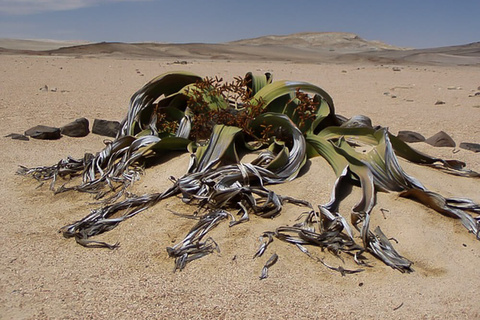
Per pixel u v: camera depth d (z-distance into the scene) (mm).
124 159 4926
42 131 7301
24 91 12258
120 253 3688
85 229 3998
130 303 3086
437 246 3744
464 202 4246
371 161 4391
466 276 3438
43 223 4246
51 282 3322
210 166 4363
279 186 4305
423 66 37750
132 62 28531
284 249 3600
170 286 3262
